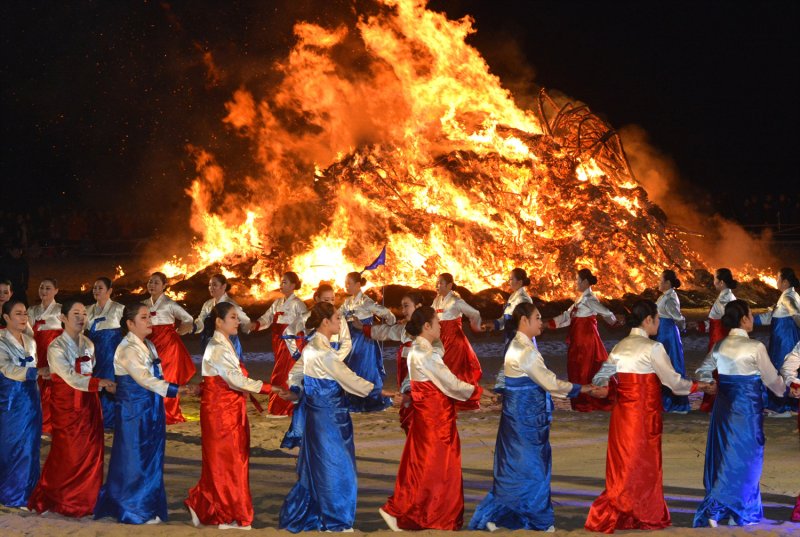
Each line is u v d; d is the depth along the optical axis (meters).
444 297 13.80
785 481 9.91
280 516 8.05
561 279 29.61
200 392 8.26
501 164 32.38
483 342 23.22
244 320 13.78
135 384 8.30
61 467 8.60
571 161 32.84
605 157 34.31
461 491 8.09
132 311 8.32
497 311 26.06
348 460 8.00
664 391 8.37
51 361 8.58
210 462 8.08
